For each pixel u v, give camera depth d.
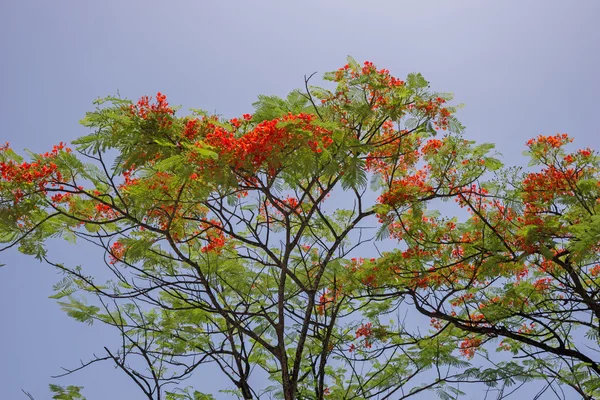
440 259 12.25
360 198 11.29
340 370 13.17
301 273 12.29
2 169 8.61
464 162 11.04
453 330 13.16
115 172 8.71
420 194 11.39
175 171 8.25
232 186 7.83
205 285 10.05
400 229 12.07
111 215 10.40
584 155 11.40
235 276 11.73
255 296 12.31
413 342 11.95
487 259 11.84
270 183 8.73
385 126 11.29
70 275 10.33
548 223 11.16
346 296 12.31
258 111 9.29
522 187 11.47
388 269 11.76
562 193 11.37
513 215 11.70
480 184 11.42
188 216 10.80
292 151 8.01
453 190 11.28
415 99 9.43
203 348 12.19
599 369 10.95
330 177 10.41
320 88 9.57
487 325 12.82
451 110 9.59
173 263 12.11
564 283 11.70
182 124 8.88
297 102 9.38
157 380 10.53
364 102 9.41
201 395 12.11
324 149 8.05
